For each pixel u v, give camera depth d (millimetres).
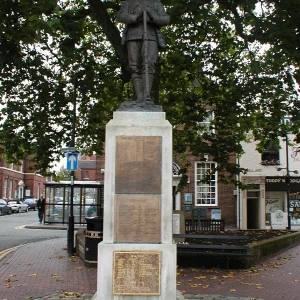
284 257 14812
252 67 14508
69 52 14711
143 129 6664
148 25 7320
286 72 14570
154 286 6305
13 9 9070
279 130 16953
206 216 28922
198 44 16125
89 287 9148
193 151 17250
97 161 30438
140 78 7297
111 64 17016
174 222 14992
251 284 9742
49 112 17297
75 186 27391
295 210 28422
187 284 9633
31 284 9414
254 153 28531
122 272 6324
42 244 17078
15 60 11203
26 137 17906
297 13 11398
